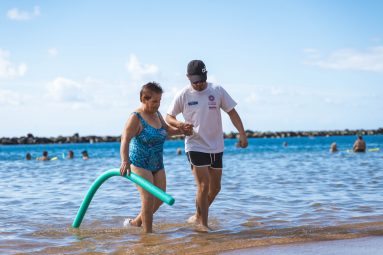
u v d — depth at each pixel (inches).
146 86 215.6
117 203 333.7
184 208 305.0
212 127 233.6
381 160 834.2
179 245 192.1
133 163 217.3
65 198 374.0
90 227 244.7
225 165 818.8
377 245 183.8
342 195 355.3
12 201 358.0
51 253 185.5
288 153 1380.4
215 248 184.1
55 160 1219.2
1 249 194.2
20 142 5698.8
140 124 214.8
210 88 236.1
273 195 364.2
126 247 192.7
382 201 318.3
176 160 1087.6
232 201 332.5
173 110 237.0
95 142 6220.5
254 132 6747.1
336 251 174.1
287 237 202.5
